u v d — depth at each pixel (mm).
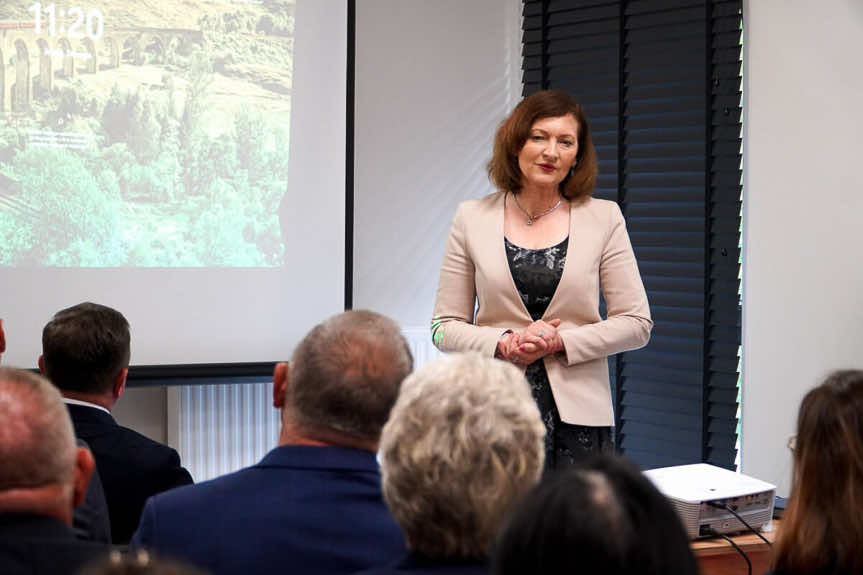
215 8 3820
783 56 3592
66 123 3652
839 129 3461
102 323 2314
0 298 3596
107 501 2268
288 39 3895
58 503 1329
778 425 3652
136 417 3975
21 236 3611
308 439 1535
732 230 3721
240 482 1502
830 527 1390
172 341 3785
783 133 3602
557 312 2871
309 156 3926
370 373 1509
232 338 3852
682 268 3832
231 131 3846
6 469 1282
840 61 3451
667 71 3850
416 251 4359
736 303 3727
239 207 3855
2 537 1262
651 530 811
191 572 667
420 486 1174
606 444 2889
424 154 4355
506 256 2898
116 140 3711
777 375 3646
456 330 2902
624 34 3969
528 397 1265
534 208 2934
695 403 3816
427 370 1271
